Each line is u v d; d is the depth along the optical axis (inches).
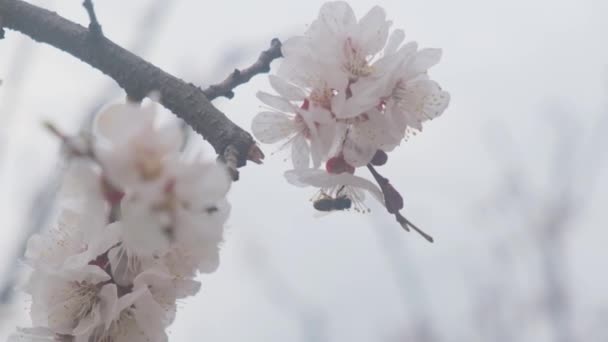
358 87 23.2
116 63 23.3
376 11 23.6
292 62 23.5
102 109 20.3
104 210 20.9
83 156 20.1
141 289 22.0
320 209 23.8
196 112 22.9
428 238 23.3
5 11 23.7
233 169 22.3
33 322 22.5
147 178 20.2
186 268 22.2
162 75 23.2
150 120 20.3
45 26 23.7
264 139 23.9
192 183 20.3
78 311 22.4
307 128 23.7
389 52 23.5
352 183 23.3
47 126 20.1
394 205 23.4
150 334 22.3
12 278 30.3
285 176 23.8
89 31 23.4
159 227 20.4
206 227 20.5
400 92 23.5
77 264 22.0
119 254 22.0
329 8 23.6
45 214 31.4
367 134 23.3
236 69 23.8
